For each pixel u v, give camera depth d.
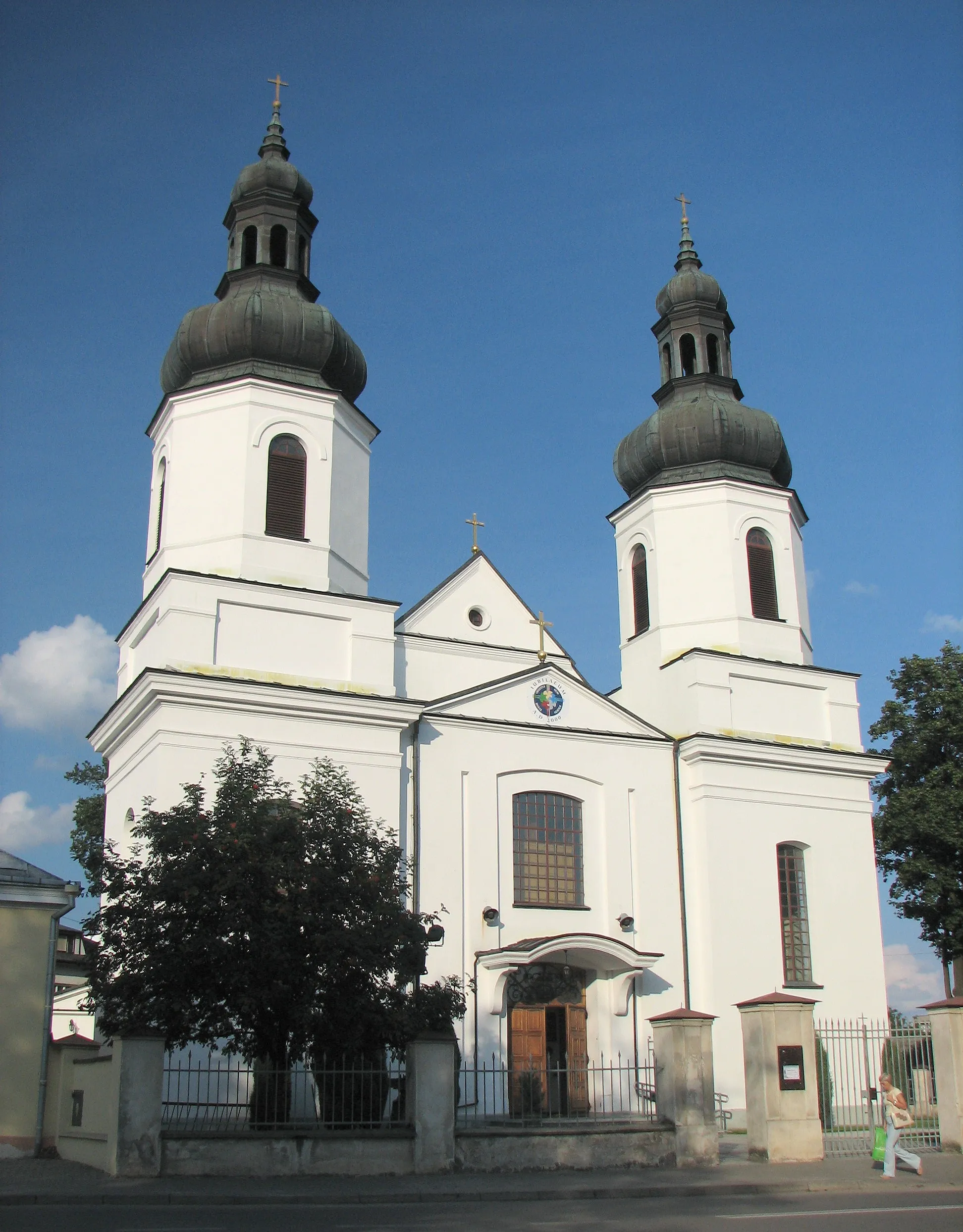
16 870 27.69
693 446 39.09
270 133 38.28
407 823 31.30
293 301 34.72
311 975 21.94
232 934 21.73
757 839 35.28
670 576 38.38
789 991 34.31
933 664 42.25
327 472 33.44
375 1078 23.22
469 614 35.53
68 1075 25.80
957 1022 26.34
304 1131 21.03
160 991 21.55
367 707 30.64
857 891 36.38
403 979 23.17
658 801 34.91
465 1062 30.12
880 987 35.72
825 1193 20.25
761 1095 24.12
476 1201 19.02
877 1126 26.03
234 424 33.00
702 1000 33.56
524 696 34.03
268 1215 16.78
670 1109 23.47
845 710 38.00
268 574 31.89
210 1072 22.84
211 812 23.52
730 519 38.31
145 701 29.39
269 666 30.58
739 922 34.28
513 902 32.16
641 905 33.78
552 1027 31.98
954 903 39.72
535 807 33.44
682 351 41.47
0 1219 16.14
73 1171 21.72
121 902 22.81
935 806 39.69
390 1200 18.70
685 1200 19.17
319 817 23.72
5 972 26.53
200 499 32.66
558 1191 19.52
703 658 36.34
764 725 36.72
